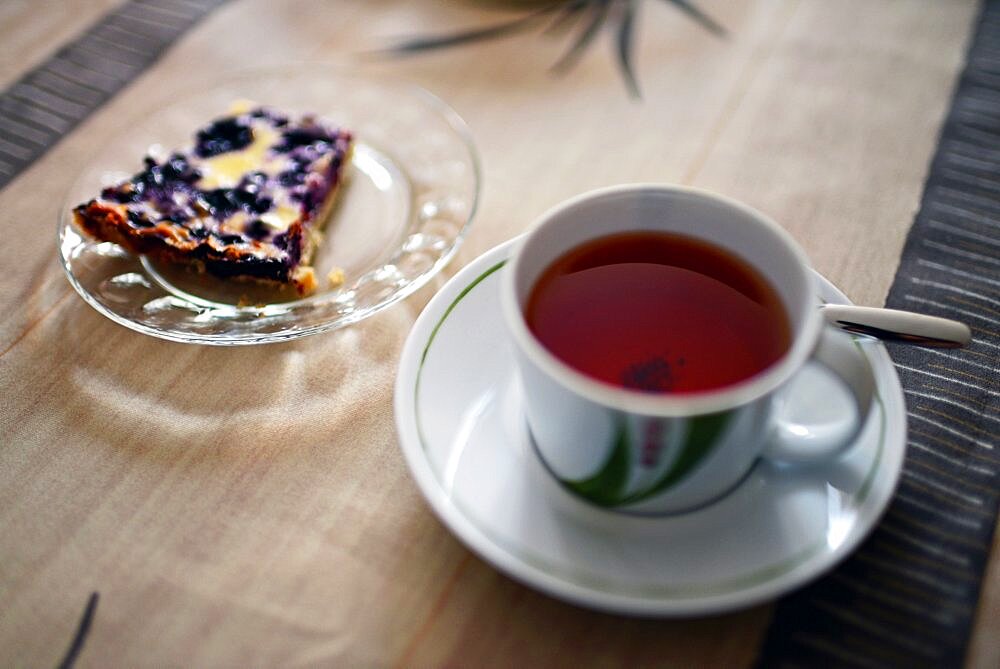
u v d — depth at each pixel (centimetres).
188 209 46
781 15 58
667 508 35
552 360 33
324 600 36
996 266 45
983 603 36
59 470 40
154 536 38
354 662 35
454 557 37
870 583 36
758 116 52
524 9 59
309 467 39
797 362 32
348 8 59
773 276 35
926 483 38
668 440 32
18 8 59
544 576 34
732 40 56
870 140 50
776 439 35
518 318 33
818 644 35
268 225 45
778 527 35
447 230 45
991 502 38
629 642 35
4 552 38
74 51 56
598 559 34
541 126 52
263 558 37
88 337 44
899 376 41
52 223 48
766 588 33
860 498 35
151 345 43
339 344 43
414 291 44
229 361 43
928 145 50
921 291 44
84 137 52
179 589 37
